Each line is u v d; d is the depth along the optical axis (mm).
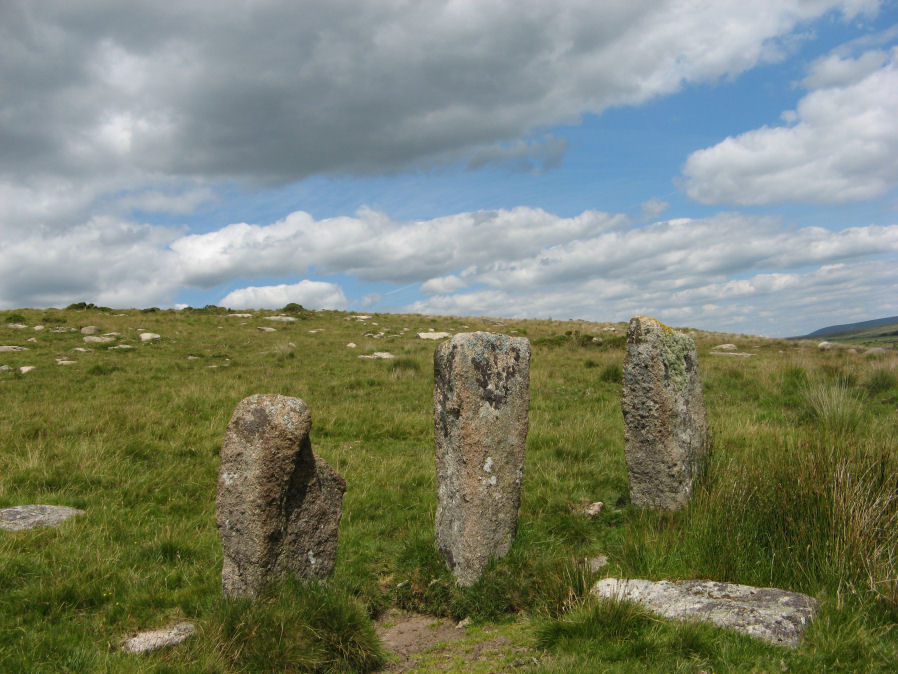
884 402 12734
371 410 12680
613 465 8875
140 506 7469
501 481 5652
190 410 12406
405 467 9227
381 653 4566
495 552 5609
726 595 4617
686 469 6879
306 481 5023
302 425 4848
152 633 4672
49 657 4273
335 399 13914
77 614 4973
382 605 5488
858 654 3795
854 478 5367
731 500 5711
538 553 5836
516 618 5090
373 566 6047
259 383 15430
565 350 22516
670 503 6730
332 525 5297
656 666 3838
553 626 4449
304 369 17953
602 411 12594
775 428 10156
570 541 6465
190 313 33656
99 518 6863
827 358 19344
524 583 5262
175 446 9812
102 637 4676
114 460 8828
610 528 6770
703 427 7410
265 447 4699
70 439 9852
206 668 4062
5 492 7539
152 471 8672
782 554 4992
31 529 6340
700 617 4297
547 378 16219
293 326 30031
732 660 3832
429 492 8172
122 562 5809
